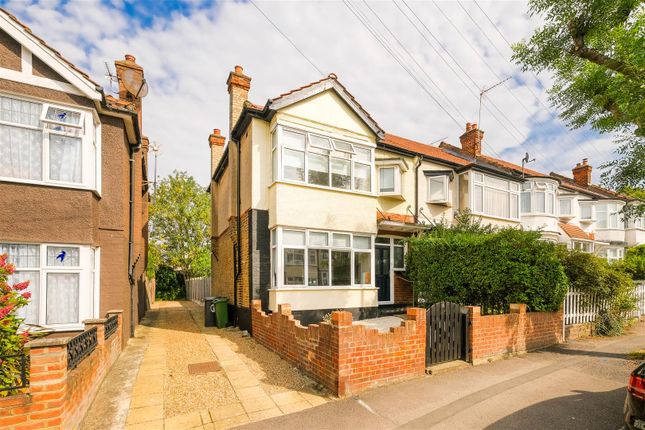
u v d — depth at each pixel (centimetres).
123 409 494
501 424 446
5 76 688
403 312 1236
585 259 965
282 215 985
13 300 498
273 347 798
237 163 1219
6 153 688
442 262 999
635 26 725
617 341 912
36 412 363
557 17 784
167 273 2620
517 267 839
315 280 1034
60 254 726
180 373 652
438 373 637
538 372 648
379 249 1348
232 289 1260
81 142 768
